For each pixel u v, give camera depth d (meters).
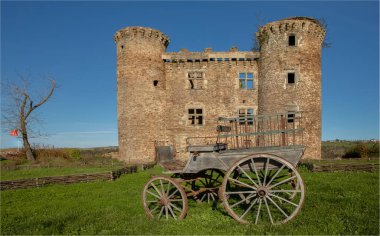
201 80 27.42
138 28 25.28
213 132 25.78
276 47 23.69
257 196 6.73
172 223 6.62
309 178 12.20
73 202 9.31
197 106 26.08
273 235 5.70
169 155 9.41
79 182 13.83
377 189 9.34
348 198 8.23
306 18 25.05
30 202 9.66
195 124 25.95
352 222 6.18
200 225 6.43
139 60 25.25
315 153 22.61
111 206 8.45
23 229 6.58
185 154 25.69
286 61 23.27
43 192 11.49
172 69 26.52
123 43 25.69
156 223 6.62
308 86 23.05
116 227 6.46
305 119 22.66
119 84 25.84
